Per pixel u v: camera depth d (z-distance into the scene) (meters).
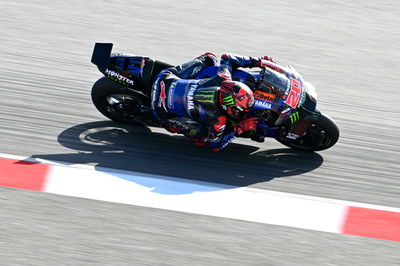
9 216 19.09
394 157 25.05
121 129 25.03
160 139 24.58
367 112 28.88
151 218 19.62
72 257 17.69
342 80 32.41
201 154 23.75
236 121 21.91
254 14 41.25
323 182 22.64
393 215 21.12
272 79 21.72
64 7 39.06
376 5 45.34
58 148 23.17
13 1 39.06
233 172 22.69
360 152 25.11
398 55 36.59
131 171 22.12
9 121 24.73
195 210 20.23
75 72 30.05
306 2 44.66
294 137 22.86
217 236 19.09
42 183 20.89
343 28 40.19
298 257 18.58
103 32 35.72
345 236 19.73
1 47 31.86
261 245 18.91
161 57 33.06
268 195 21.45
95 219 19.33
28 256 17.56
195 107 21.91
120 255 17.92
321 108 28.75
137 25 37.34
